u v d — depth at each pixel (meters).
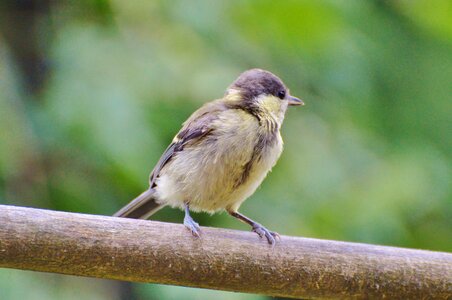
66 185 11.85
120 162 11.48
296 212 12.34
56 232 6.97
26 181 11.83
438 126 15.08
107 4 12.81
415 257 7.68
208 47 12.59
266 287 7.48
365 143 13.35
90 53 12.10
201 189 8.61
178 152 8.74
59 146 11.75
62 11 13.02
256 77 9.10
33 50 12.80
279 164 12.52
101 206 11.95
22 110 11.95
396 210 12.75
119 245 7.11
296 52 13.02
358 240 12.46
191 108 11.97
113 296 11.90
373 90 14.13
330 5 12.97
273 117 8.88
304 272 7.47
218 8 12.82
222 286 7.43
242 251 7.36
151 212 9.20
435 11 14.82
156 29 12.60
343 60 13.35
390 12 15.08
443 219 14.23
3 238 6.86
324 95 13.39
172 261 7.23
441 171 14.34
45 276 11.36
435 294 7.68
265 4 12.77
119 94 11.80
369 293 7.62
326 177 12.61
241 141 8.52
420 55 15.27
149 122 11.77
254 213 12.22
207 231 7.36
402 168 13.21
